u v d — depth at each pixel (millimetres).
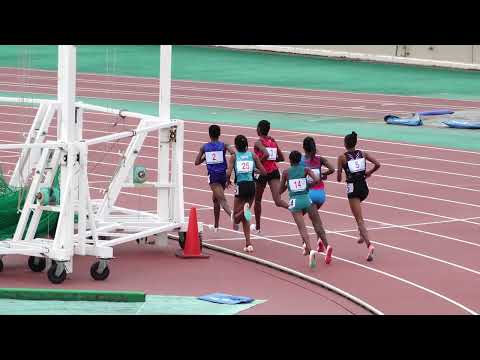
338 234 38656
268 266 34000
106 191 35594
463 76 90938
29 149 35250
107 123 65438
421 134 62594
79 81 82250
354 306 29094
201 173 50812
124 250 36188
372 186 47844
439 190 47156
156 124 35594
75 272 32812
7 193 34094
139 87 81000
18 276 32281
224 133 62094
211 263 34375
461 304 29312
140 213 37219
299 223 34500
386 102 76750
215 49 99062
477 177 50281
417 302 29469
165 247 36562
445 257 35188
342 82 86062
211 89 80812
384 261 34500
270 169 37438
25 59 90438
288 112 71188
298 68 92375
